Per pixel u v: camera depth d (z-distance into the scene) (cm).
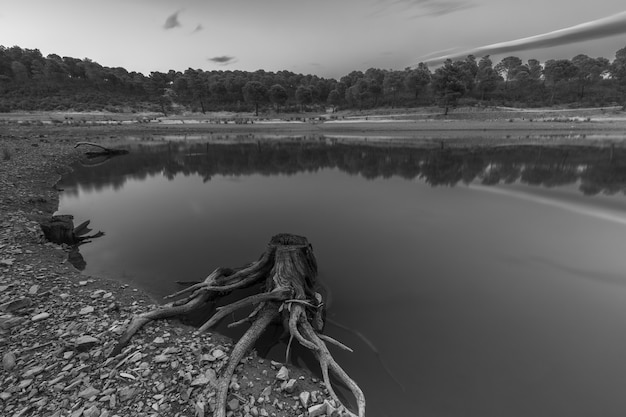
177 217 1631
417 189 2205
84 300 816
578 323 801
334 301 902
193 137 5922
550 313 842
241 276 933
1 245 1094
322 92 13062
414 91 10681
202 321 813
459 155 3497
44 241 1196
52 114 8650
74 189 2242
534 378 634
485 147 3984
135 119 8738
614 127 5234
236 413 505
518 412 563
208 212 1719
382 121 7725
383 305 880
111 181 2525
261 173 2850
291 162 3381
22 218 1385
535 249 1233
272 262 945
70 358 605
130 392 527
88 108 10031
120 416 486
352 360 684
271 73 17212
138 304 825
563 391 605
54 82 12306
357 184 2388
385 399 591
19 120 7112
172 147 4575
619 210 1655
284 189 2256
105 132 6162
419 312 848
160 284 966
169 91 12950
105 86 13138
